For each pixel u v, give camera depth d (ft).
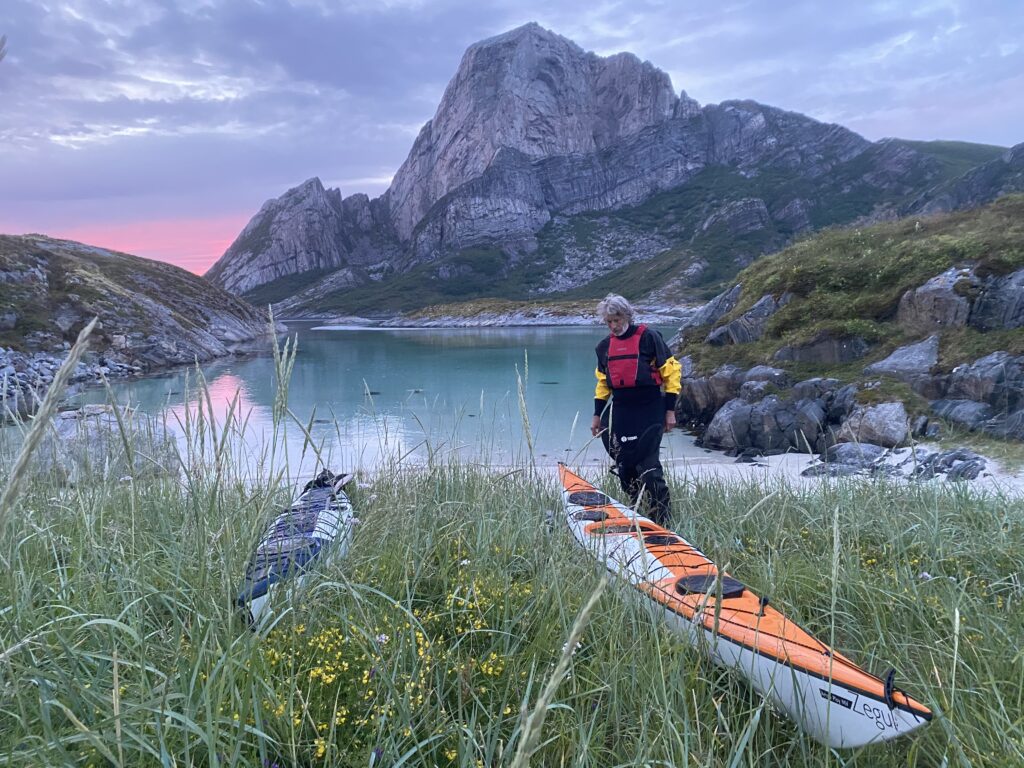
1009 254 39.34
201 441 8.73
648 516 15.57
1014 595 11.10
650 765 6.20
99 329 111.34
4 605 8.04
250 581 7.92
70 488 12.02
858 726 6.97
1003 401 32.55
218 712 5.82
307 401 65.72
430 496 14.30
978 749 6.72
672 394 15.70
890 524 13.97
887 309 44.29
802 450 38.63
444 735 6.68
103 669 6.81
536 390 71.10
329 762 6.36
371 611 8.88
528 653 8.29
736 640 8.25
